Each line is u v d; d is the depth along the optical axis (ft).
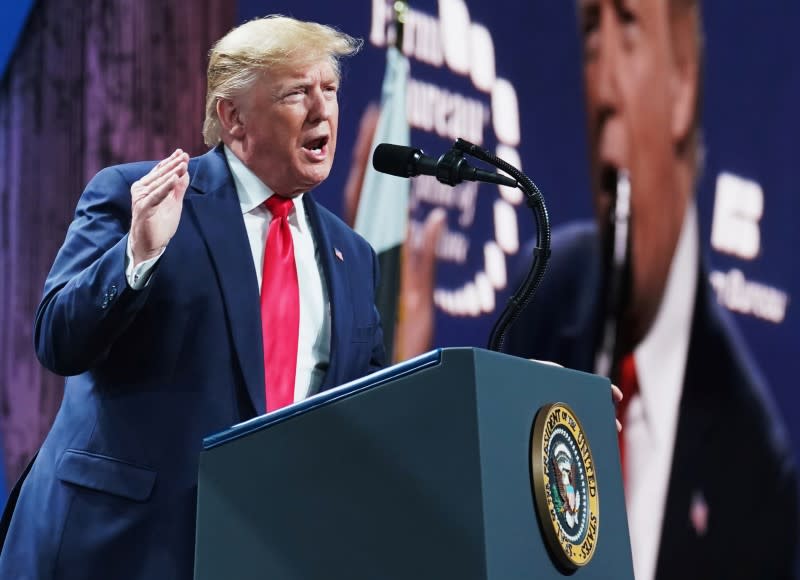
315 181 18.11
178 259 16.93
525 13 41.37
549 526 12.83
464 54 39.11
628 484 42.63
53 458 16.71
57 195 29.43
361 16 36.19
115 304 15.20
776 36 48.98
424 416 12.40
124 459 16.14
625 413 42.78
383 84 36.47
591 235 42.55
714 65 46.65
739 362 45.78
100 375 16.76
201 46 32.22
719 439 44.78
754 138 47.70
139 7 30.99
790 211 48.49
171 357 16.60
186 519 15.94
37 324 16.48
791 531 46.11
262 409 16.71
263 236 18.24
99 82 30.22
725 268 46.03
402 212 36.40
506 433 12.58
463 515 11.94
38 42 29.22
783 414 46.91
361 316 18.79
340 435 12.94
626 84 43.86
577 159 42.52
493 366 12.61
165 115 31.37
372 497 12.60
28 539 16.39
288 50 17.61
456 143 16.70
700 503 43.93
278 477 13.29
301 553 12.97
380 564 12.39
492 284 39.45
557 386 14.17
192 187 17.87
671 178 44.78
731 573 44.27
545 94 41.75
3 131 28.63
